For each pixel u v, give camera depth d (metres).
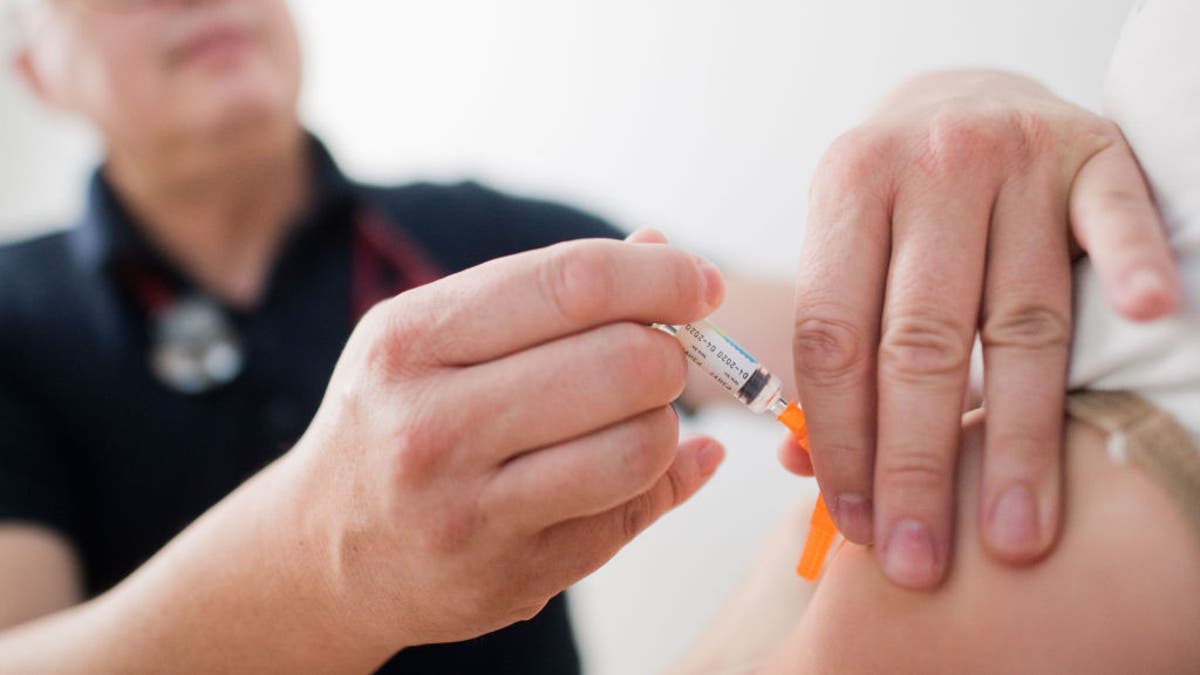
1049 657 0.32
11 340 0.69
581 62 1.04
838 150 0.37
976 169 0.35
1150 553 0.32
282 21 0.69
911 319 0.34
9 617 0.58
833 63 0.88
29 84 0.78
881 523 0.34
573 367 0.34
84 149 1.35
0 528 0.61
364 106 1.21
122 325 0.70
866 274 0.36
